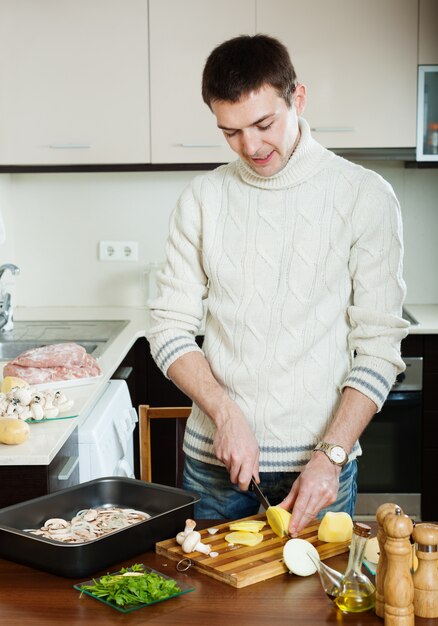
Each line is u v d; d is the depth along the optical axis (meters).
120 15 3.51
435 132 3.55
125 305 4.04
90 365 2.60
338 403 1.84
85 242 4.02
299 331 1.81
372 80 3.52
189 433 1.94
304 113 3.55
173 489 1.66
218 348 1.88
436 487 3.47
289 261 1.80
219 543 1.49
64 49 3.52
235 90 1.60
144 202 3.99
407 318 3.60
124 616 1.28
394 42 3.50
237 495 1.88
